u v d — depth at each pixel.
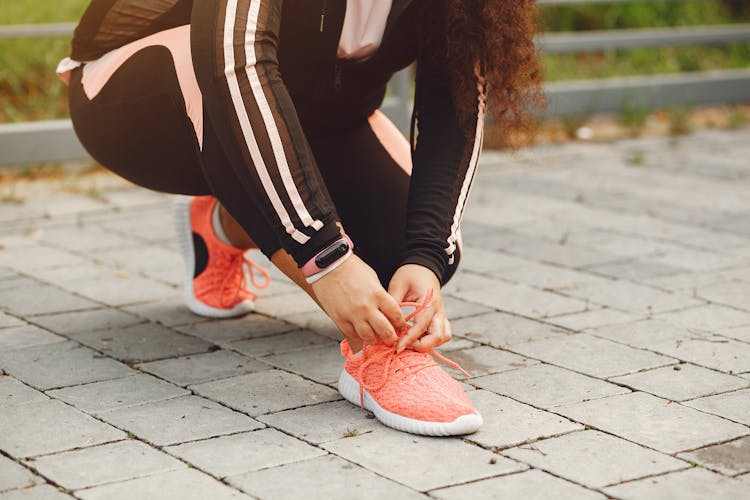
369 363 2.29
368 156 2.65
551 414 2.32
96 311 3.10
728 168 5.49
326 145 2.63
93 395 2.42
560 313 3.10
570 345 2.81
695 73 8.77
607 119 6.93
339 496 1.90
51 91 6.13
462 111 2.38
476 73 2.39
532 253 3.83
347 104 2.53
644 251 3.87
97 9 2.45
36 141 4.94
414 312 2.22
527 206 4.61
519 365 2.65
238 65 2.01
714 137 6.43
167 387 2.48
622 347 2.79
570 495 1.92
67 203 4.62
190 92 2.21
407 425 2.19
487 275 3.53
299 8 2.25
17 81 6.29
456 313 3.10
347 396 2.37
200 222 3.00
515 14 2.33
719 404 2.38
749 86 7.32
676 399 2.42
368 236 2.55
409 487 1.94
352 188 2.59
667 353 2.74
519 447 2.13
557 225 4.27
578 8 9.10
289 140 2.03
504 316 3.07
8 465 2.03
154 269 3.58
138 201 4.68
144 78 2.35
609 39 6.78
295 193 2.03
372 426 2.24
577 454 2.10
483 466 2.04
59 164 5.38
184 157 2.41
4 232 4.09
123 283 3.40
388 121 2.85
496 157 5.71
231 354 2.73
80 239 3.99
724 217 4.41
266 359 2.69
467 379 2.54
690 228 4.22
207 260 3.02
